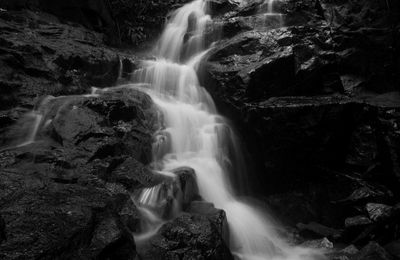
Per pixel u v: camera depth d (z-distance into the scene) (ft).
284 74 27.63
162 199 17.48
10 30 27.73
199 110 29.30
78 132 18.92
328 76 28.60
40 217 11.86
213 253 14.92
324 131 24.61
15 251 10.18
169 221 16.26
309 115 24.35
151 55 41.83
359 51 28.86
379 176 23.91
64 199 13.43
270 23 34.42
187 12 44.21
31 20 31.99
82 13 39.45
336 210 24.30
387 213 20.79
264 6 37.63
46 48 26.53
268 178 26.89
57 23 35.24
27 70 23.93
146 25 47.42
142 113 23.93
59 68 25.71
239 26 34.71
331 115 24.35
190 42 37.99
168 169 22.02
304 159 25.45
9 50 23.73
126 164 18.58
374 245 19.35
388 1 29.91
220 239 15.67
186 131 26.48
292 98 27.35
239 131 27.45
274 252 20.75
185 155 25.31
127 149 20.15
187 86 31.42
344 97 27.43
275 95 27.73
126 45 45.98
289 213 25.95
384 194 22.61
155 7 47.83
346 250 20.35
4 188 13.26
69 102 21.35
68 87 25.18
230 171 27.61
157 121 25.03
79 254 11.20
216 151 26.48
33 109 21.43
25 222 11.46
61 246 10.84
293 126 24.61
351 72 29.14
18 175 14.47
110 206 14.39
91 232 12.16
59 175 15.75
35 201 12.79
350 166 24.88
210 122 28.12
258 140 26.11
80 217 12.33
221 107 28.53
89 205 13.43
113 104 21.86
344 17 31.78
